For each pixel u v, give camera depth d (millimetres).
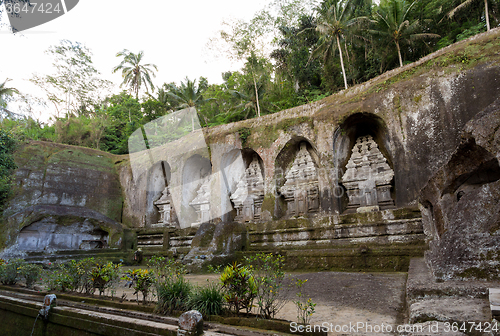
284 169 15664
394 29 22453
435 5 24875
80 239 17719
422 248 8625
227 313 3508
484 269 4133
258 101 29234
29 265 7043
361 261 9344
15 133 17594
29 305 4707
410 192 10969
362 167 13578
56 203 17547
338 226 11125
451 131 10484
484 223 4426
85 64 36938
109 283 5441
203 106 33625
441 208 6219
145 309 3898
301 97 28734
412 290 3988
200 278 8867
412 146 11242
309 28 28781
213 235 11945
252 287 3480
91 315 3660
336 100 14117
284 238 12164
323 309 4812
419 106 11336
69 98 36281
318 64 30688
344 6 23625
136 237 17062
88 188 18906
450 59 11008
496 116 4871
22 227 15516
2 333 5016
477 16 23875
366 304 4996
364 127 14070
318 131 13953
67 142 30500
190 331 2705
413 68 12000
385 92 12352
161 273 4602
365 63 28453
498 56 10117
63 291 5598
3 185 15484
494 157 5168
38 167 17797
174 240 14883
